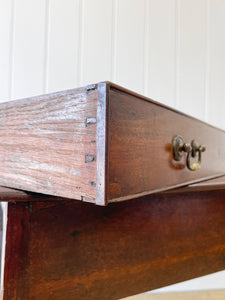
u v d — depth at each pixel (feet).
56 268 1.16
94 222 1.27
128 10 3.39
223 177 2.13
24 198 1.11
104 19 3.33
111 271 1.30
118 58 3.38
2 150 1.40
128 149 1.03
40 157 1.15
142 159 1.12
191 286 3.59
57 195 1.07
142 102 1.13
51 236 1.16
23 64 3.13
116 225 1.33
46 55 3.19
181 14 3.56
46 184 1.12
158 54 3.49
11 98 3.11
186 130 1.58
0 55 3.07
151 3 3.46
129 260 1.36
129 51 3.40
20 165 1.27
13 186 1.31
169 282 1.49
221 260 1.72
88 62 3.30
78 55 3.27
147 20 3.45
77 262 1.21
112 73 3.37
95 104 0.94
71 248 1.20
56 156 1.08
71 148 1.01
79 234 1.22
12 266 1.12
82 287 1.22
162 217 1.48
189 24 3.59
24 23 3.13
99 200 0.90
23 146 1.25
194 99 3.62
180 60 3.56
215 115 3.68
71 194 1.01
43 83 3.19
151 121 1.20
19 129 1.28
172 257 1.51
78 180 0.98
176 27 3.54
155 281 1.44
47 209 1.16
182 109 3.58
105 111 0.91
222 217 1.74
